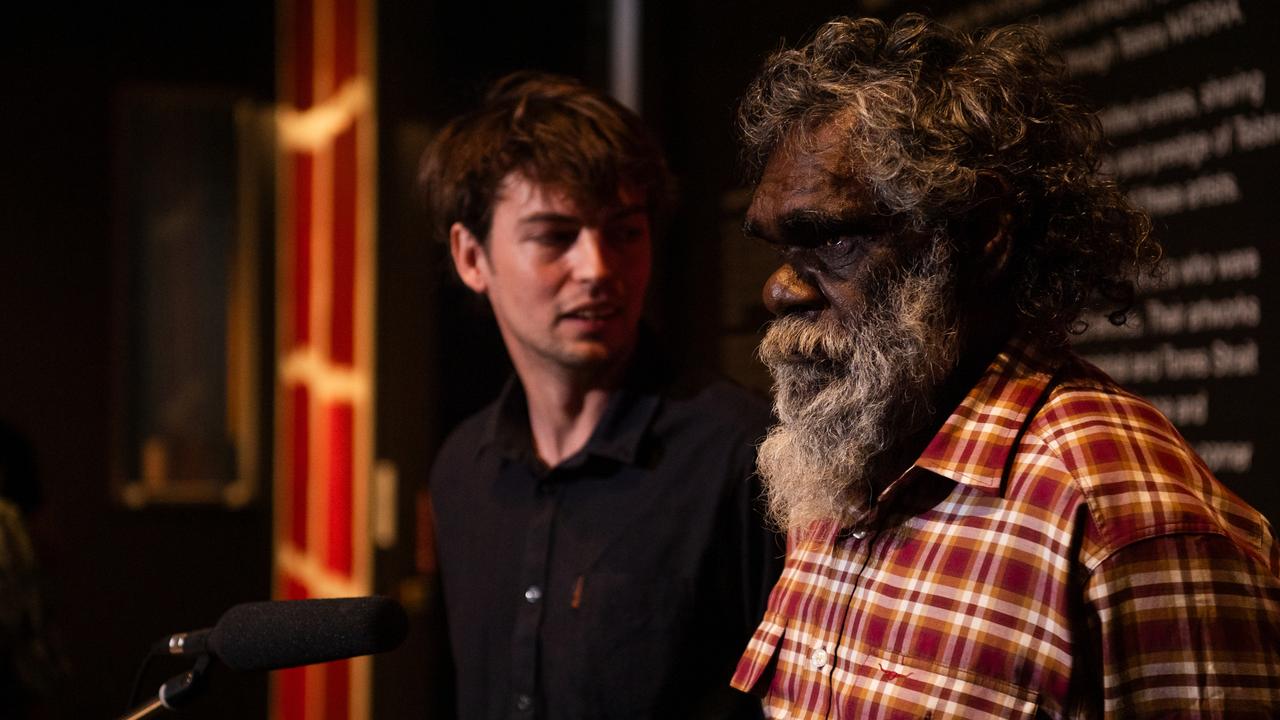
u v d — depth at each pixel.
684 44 2.61
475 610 1.65
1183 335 1.61
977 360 1.01
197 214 4.62
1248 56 1.50
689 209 2.57
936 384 1.00
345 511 3.27
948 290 0.96
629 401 1.58
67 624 4.52
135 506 4.56
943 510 0.97
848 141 0.96
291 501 4.05
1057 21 1.84
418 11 3.05
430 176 1.77
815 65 1.02
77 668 4.52
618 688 1.50
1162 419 0.96
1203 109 1.57
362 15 3.13
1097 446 0.91
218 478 4.62
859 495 1.03
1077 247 1.00
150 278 4.59
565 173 1.53
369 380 3.04
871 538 1.02
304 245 3.91
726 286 2.44
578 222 1.55
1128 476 0.89
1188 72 1.60
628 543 1.53
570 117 1.60
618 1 2.67
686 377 1.61
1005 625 0.90
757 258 2.33
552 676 1.53
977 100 0.97
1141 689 0.85
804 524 1.08
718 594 1.51
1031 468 0.93
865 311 0.96
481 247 1.67
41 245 4.55
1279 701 0.84
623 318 1.57
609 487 1.57
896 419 0.99
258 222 4.63
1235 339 1.53
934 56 1.01
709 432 1.54
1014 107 0.99
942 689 0.91
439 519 1.78
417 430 3.06
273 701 4.30
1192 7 1.59
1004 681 0.89
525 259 1.56
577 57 3.11
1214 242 1.56
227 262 4.63
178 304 4.60
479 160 1.62
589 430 1.61
